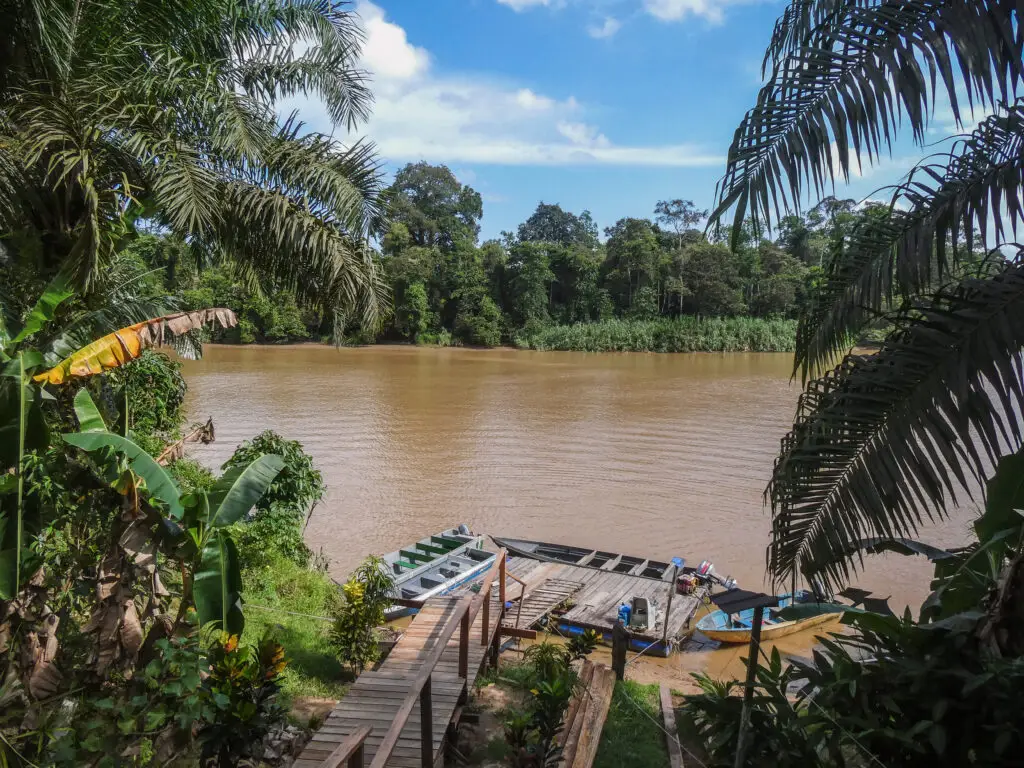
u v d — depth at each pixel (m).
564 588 12.09
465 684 5.68
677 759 5.57
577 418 28.25
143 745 4.04
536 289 69.00
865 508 2.92
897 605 11.77
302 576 10.23
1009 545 3.25
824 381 3.34
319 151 7.27
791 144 2.90
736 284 67.06
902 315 3.07
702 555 14.33
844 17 3.29
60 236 6.14
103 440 4.50
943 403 2.69
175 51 6.88
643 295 69.00
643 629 10.66
